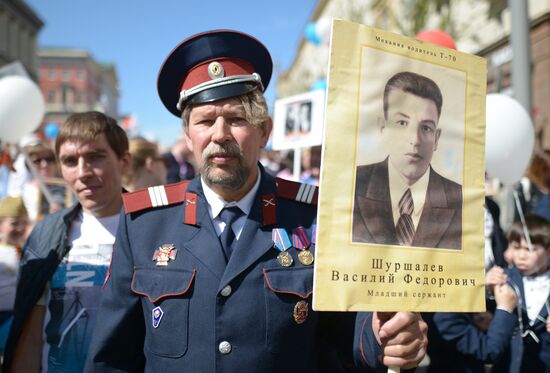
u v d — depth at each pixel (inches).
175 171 259.1
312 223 70.1
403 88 60.1
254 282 63.9
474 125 63.6
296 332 63.6
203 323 62.8
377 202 58.3
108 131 92.4
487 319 112.7
